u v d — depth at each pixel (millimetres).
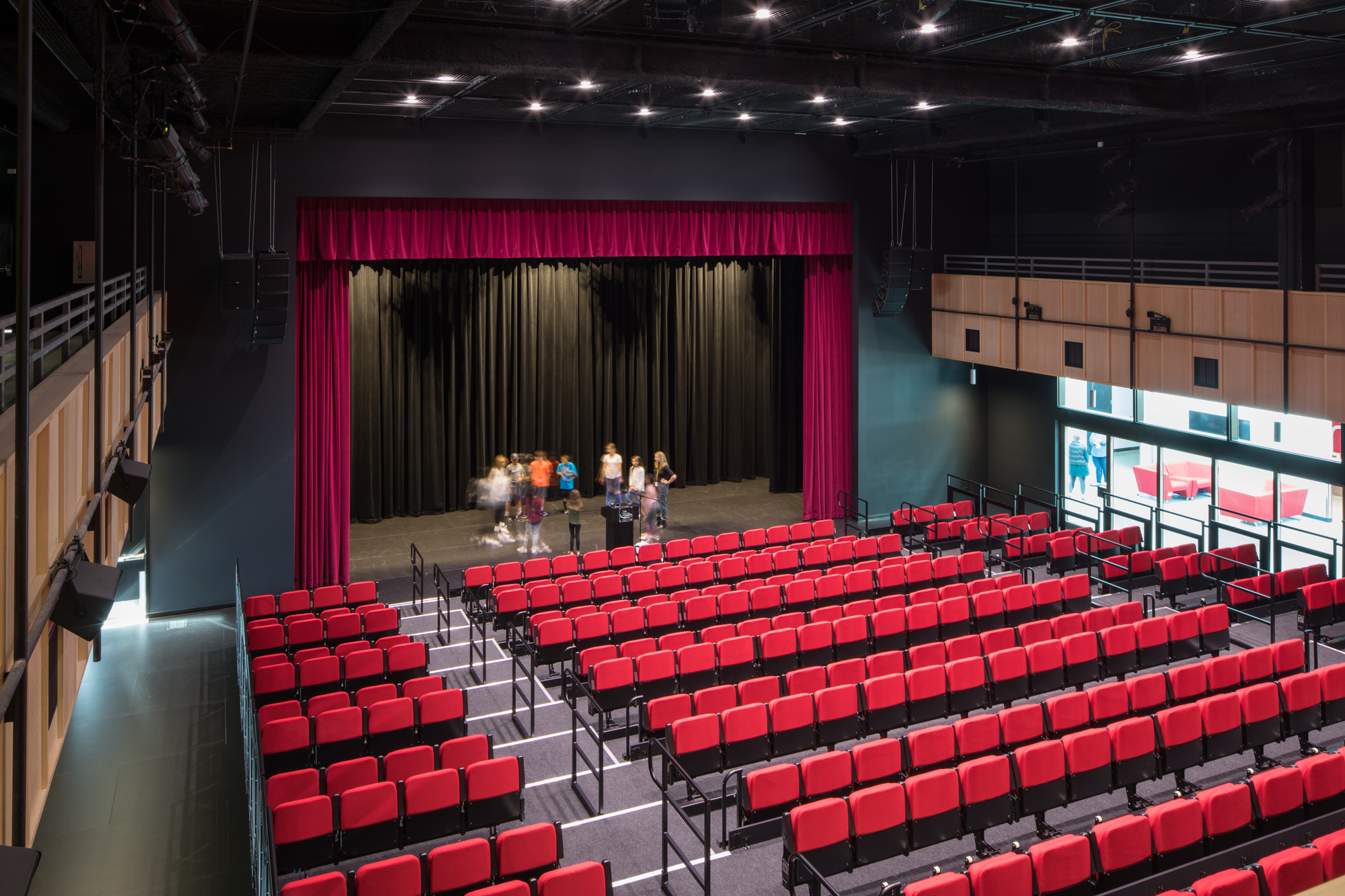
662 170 18938
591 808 9797
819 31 10891
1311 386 14141
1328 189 15594
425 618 15953
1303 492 16047
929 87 12344
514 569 15750
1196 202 17844
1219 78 13617
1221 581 14555
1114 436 19375
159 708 13250
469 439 22906
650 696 11344
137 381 11398
